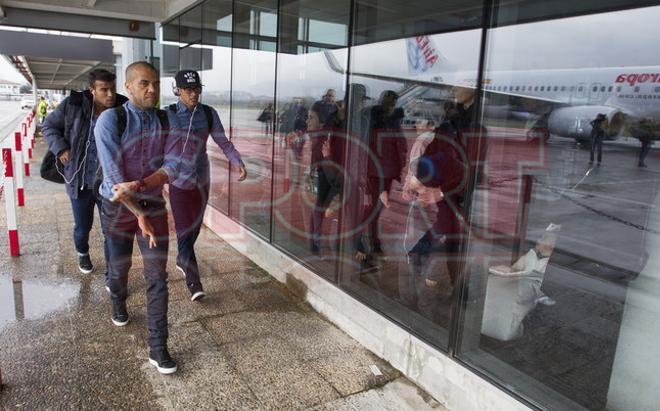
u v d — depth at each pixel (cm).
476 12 269
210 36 596
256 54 492
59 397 259
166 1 707
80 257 428
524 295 283
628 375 219
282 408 261
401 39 323
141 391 268
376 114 353
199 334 336
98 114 379
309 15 410
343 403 267
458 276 272
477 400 249
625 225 240
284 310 381
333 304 360
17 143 653
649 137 214
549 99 243
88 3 678
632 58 211
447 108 296
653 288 210
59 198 722
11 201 457
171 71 737
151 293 285
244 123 521
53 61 1666
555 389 238
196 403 261
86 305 369
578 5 225
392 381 290
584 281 268
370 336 323
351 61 367
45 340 316
